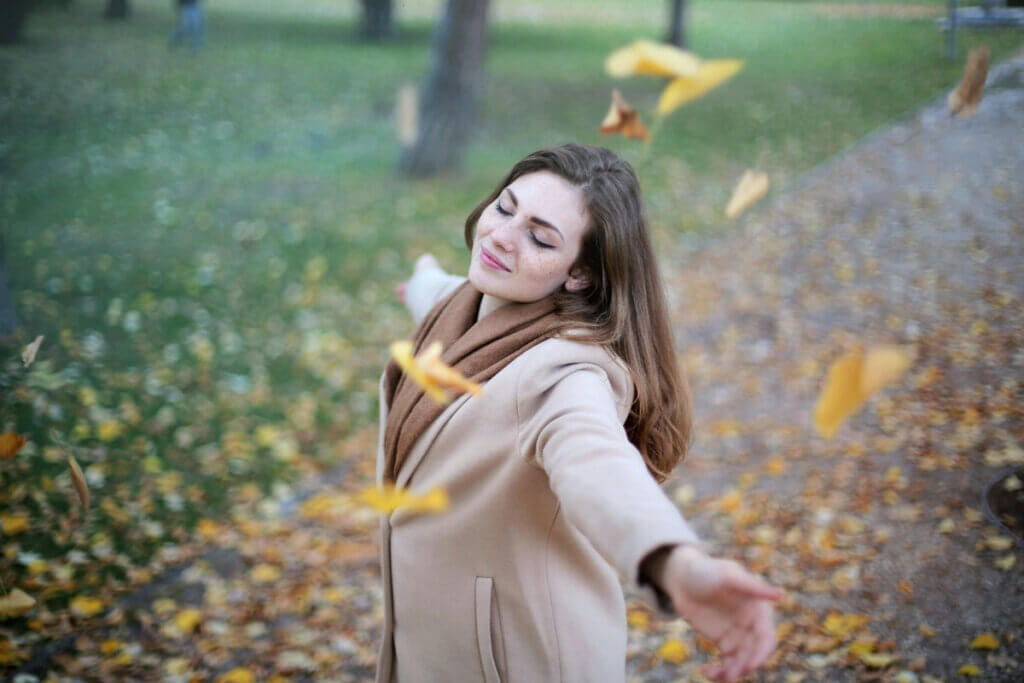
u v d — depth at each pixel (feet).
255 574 13.01
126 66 50.29
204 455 15.99
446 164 34.96
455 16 34.24
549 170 6.33
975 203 27.02
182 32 56.39
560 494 5.03
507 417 6.00
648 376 6.37
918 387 17.17
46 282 22.70
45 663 10.82
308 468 16.01
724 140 39.55
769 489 14.74
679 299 23.58
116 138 37.91
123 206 29.76
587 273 6.34
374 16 63.05
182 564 13.15
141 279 23.53
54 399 16.56
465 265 26.13
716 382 18.94
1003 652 10.55
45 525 13.32
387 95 47.34
